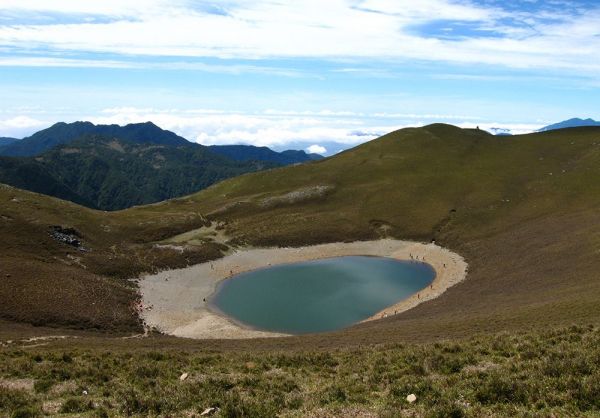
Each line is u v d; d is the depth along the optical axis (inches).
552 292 2185.0
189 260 4146.2
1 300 2476.6
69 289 2871.6
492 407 645.3
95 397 822.5
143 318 2896.2
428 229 4881.9
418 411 658.8
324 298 3302.2
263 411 692.7
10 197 4399.6
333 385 823.1
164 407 738.8
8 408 748.0
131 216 5246.1
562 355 819.4
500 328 1434.5
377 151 7224.4
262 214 5610.2
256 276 3914.9
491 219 4726.9
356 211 5467.5
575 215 4089.6
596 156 5561.0
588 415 595.5
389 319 2628.0
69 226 4121.6
